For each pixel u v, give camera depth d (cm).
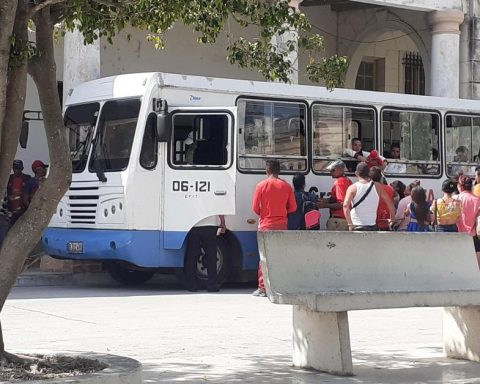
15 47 714
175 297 1520
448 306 886
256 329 1152
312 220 1560
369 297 827
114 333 1105
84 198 1608
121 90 1598
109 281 1828
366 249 885
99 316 1259
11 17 679
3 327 1144
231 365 892
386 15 2569
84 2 787
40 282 1738
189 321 1219
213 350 993
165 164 1563
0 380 651
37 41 746
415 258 914
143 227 1548
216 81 1620
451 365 909
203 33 984
